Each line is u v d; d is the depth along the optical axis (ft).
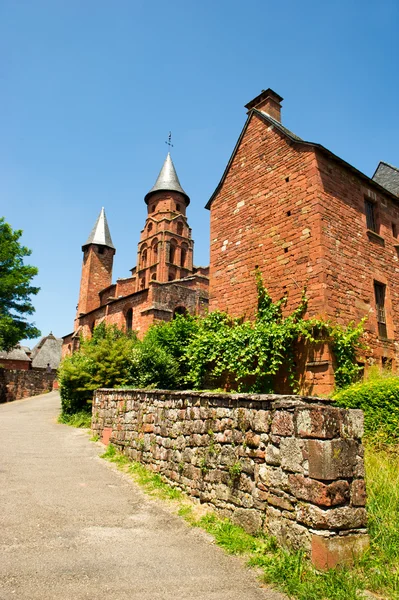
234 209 50.47
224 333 45.60
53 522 17.17
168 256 134.10
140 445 27.99
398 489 16.51
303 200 41.65
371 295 42.88
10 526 16.46
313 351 37.45
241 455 16.88
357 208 44.47
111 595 11.35
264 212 46.09
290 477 13.92
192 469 20.65
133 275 151.84
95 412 41.42
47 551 14.24
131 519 17.94
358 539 12.71
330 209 41.04
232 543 14.84
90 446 36.27
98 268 154.92
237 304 47.32
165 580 12.32
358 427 13.80
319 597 11.09
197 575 12.68
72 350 126.62
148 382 53.98
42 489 22.17
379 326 43.55
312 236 39.91
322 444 12.89
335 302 38.55
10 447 34.83
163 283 93.40
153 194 148.46
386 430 22.70
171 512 18.95
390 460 20.62
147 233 145.79
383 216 48.16
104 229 160.56
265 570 12.81
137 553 14.32
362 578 11.82
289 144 44.57
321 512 12.48
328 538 12.23
